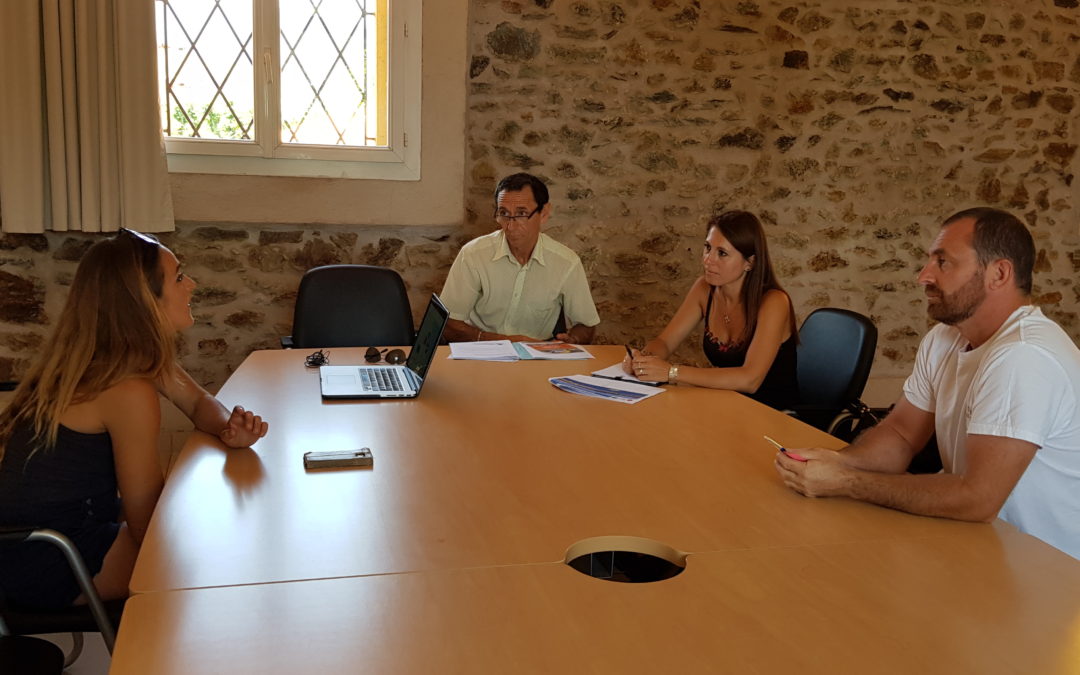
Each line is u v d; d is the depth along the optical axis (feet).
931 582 4.35
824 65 14.88
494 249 11.51
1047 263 16.53
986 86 15.65
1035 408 5.23
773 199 15.12
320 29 12.95
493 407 7.45
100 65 11.62
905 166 15.58
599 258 14.60
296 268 13.39
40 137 11.62
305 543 4.58
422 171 13.34
